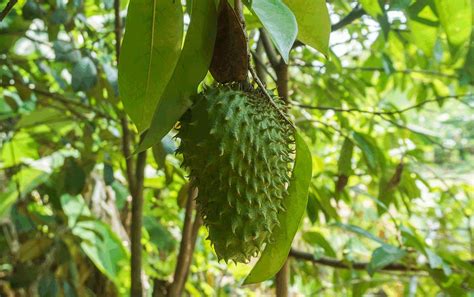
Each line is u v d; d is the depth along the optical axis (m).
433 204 2.28
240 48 0.85
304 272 1.91
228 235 0.86
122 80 0.86
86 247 1.74
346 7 1.44
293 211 0.91
